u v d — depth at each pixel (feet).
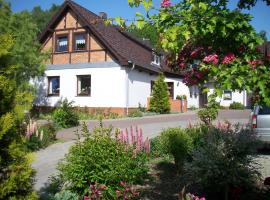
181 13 12.86
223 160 18.78
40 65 64.95
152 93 84.53
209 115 40.70
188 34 12.00
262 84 11.03
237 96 120.37
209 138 20.30
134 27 13.56
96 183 18.39
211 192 20.21
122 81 74.54
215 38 13.03
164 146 28.53
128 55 80.02
